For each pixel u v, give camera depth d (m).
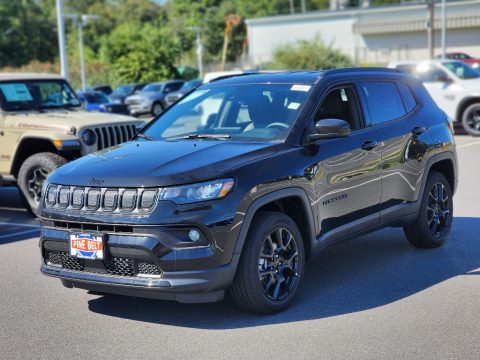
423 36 47.97
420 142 6.91
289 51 44.03
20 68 65.31
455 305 5.48
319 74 6.25
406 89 7.12
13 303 5.91
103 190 5.05
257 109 6.01
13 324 5.38
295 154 5.53
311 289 6.01
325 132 5.55
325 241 5.78
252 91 6.25
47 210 5.34
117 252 4.96
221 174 4.99
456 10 46.34
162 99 35.84
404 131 6.73
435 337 4.80
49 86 11.23
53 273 5.34
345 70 6.47
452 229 8.16
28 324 5.36
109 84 54.44
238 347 4.73
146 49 54.22
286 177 5.35
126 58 53.94
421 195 6.96
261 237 5.16
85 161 5.58
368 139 6.27
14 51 75.88
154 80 53.84
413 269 6.56
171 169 5.00
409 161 6.75
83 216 5.08
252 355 4.58
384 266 6.70
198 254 4.85
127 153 5.57
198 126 6.24
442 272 6.43
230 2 83.00
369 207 6.29
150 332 5.10
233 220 4.95
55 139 9.66
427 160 7.00
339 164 5.89
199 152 5.31
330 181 5.79
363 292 5.89
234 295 5.21
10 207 10.96
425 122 7.11
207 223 4.86
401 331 4.93
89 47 80.50
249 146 5.45
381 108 6.63
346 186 5.97
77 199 5.17
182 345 4.81
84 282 5.16
